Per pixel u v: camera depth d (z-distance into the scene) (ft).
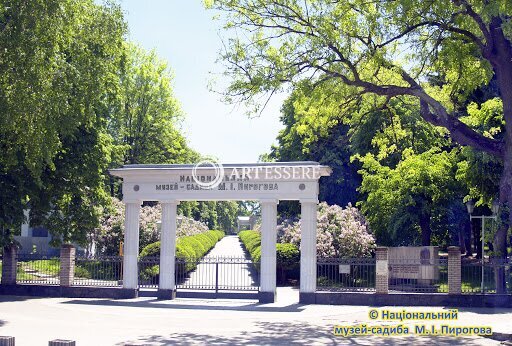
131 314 71.36
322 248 107.34
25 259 91.81
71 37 65.21
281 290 105.29
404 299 80.43
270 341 53.01
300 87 61.82
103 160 101.91
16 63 58.29
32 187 92.94
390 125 83.51
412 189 109.70
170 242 86.43
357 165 142.61
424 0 56.49
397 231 112.57
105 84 77.51
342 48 61.57
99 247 125.59
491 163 88.48
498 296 78.38
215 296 86.48
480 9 55.57
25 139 62.95
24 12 57.82
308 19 63.31
